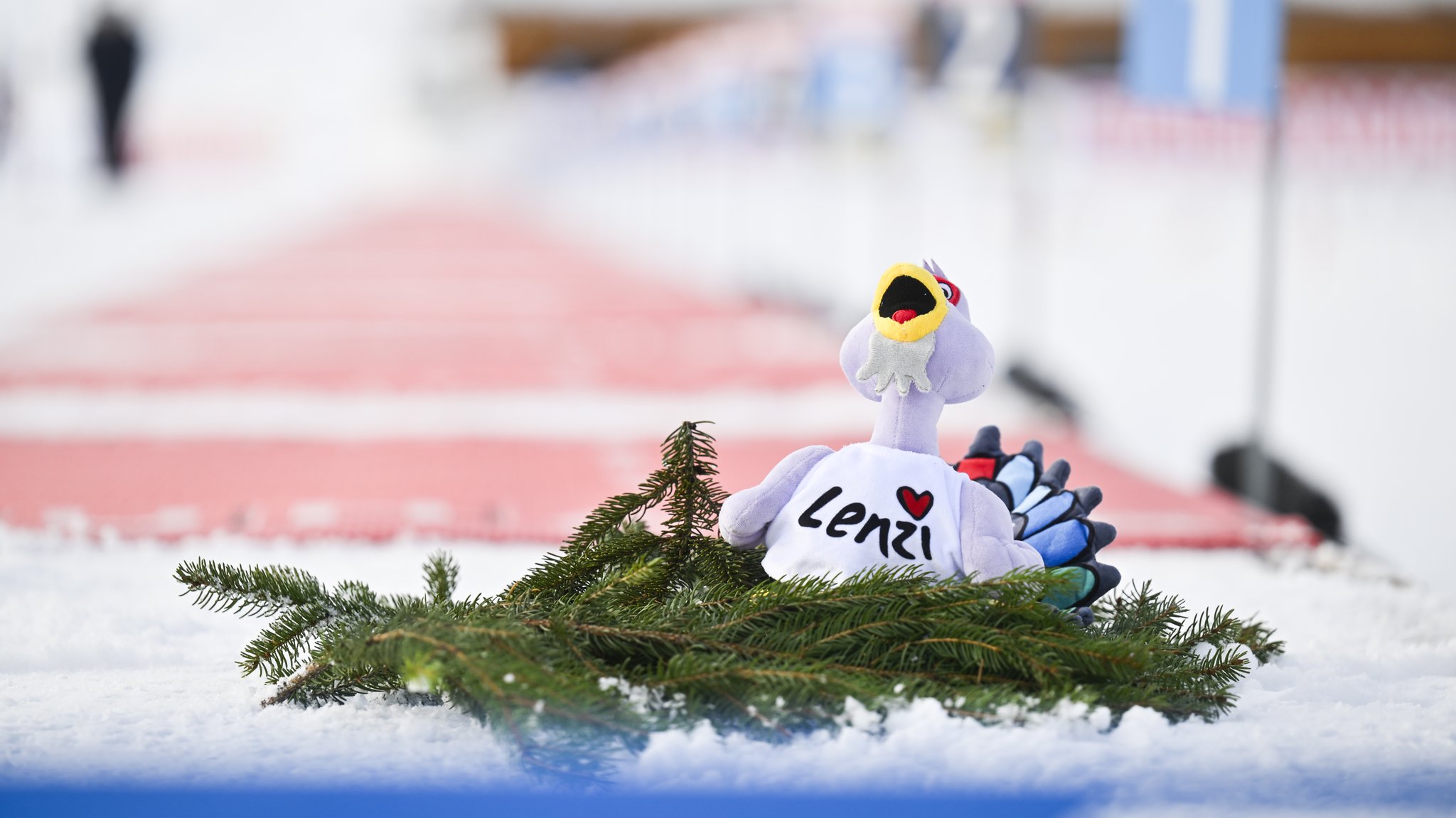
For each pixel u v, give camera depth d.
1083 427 6.72
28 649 2.82
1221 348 9.09
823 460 2.57
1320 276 12.52
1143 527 4.59
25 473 5.40
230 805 1.96
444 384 7.81
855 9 10.56
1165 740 2.18
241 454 5.85
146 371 8.15
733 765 2.05
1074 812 1.94
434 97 45.50
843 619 2.32
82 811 1.94
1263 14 5.24
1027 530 2.55
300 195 32.84
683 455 2.63
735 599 2.49
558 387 7.78
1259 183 20.03
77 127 26.81
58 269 15.04
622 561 2.69
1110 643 2.27
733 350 9.30
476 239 20.80
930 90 8.38
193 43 39.00
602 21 36.22
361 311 11.52
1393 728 2.30
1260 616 3.40
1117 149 22.03
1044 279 12.65
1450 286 11.86
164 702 2.42
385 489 5.15
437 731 2.22
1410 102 22.17
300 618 2.56
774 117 15.74
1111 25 22.80
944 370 2.49
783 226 18.95
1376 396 7.47
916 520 2.44
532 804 1.96
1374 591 3.68
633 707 2.14
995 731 2.16
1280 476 5.13
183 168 34.56
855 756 2.08
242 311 11.38
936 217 17.66
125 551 4.04
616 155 28.42
